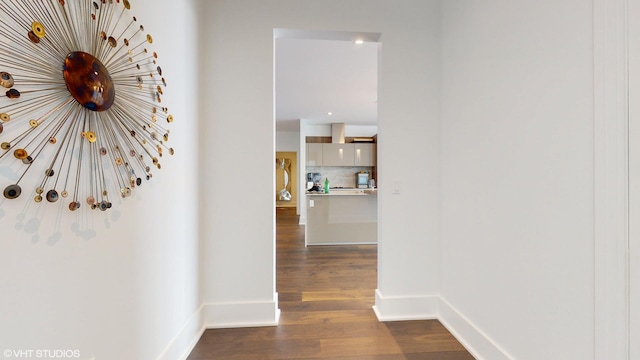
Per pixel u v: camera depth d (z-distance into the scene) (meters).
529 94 1.24
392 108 2.02
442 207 2.00
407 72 2.03
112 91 0.97
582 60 1.00
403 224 2.03
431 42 2.04
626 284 0.87
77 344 0.87
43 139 0.76
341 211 4.44
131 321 1.13
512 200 1.34
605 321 0.92
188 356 1.60
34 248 0.74
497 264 1.44
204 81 1.90
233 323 1.92
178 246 1.53
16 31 0.69
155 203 1.31
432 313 2.04
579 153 1.01
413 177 2.04
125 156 1.09
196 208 1.78
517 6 1.30
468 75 1.70
